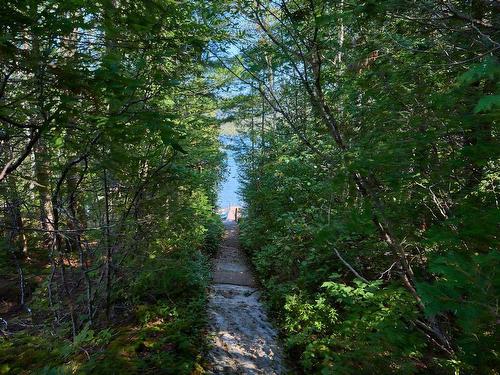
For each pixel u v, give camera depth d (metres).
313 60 3.22
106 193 4.91
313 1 2.87
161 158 5.33
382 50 3.47
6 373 3.75
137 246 5.70
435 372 3.11
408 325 3.64
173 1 2.81
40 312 5.47
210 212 11.70
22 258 7.14
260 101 7.86
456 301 1.13
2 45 1.72
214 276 9.96
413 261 4.04
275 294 7.30
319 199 6.05
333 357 4.58
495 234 1.67
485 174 2.96
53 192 4.07
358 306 3.89
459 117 2.27
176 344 4.96
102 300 5.35
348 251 5.40
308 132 5.20
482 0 2.66
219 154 11.62
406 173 2.74
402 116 2.99
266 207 10.28
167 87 2.62
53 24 1.94
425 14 2.95
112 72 1.93
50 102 2.13
